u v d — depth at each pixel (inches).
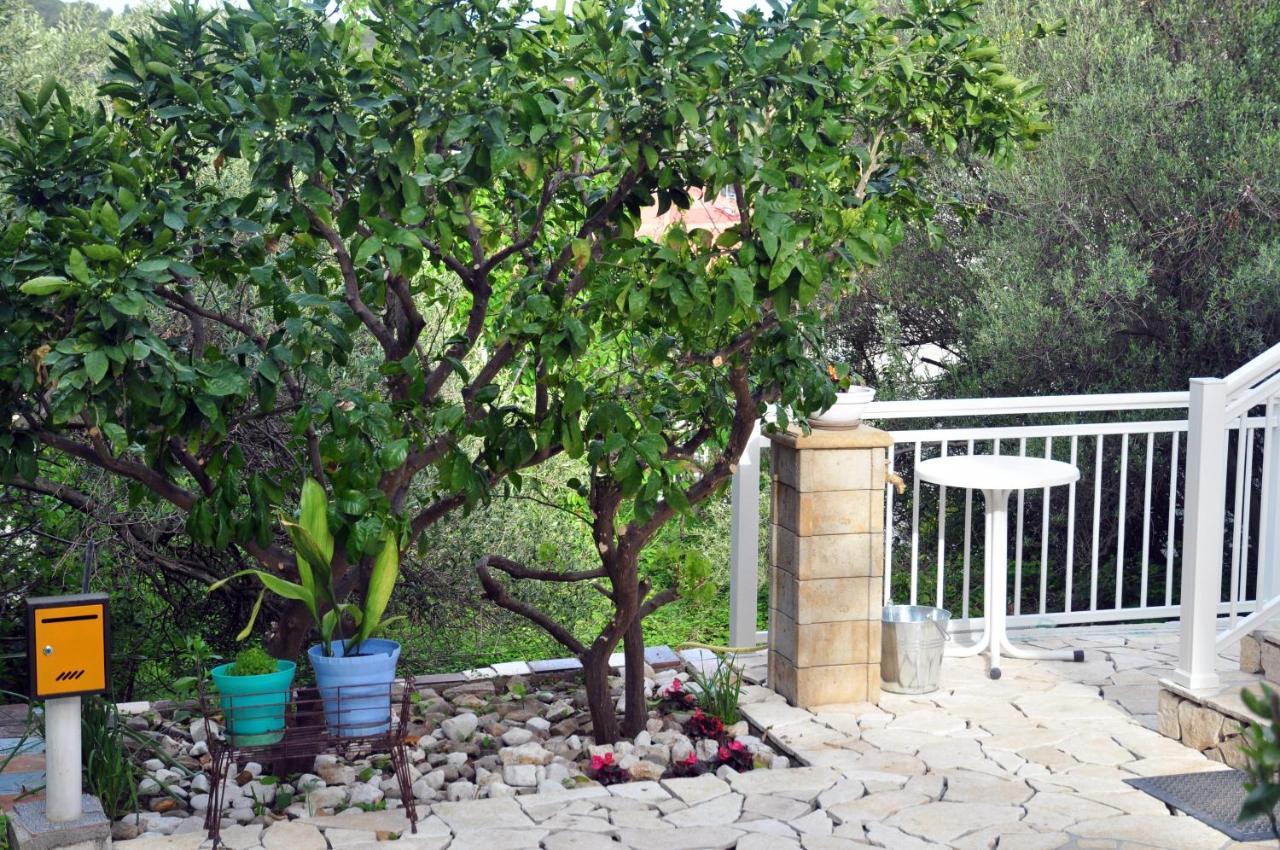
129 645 248.4
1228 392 167.0
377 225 134.0
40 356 127.3
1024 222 370.3
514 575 175.0
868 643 187.8
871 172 181.0
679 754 169.8
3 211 161.2
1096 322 351.3
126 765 150.7
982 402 215.5
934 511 402.9
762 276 138.6
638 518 164.7
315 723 157.5
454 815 147.0
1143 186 345.4
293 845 137.9
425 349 239.9
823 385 165.9
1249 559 365.1
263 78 132.7
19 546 230.2
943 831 140.9
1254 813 51.6
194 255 147.3
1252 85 348.2
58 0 289.9
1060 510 383.2
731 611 220.8
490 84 137.0
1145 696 190.9
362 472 141.4
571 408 141.6
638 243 145.1
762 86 142.3
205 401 129.4
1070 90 359.9
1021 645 218.2
